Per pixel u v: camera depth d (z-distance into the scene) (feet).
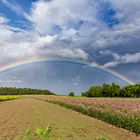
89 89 425.28
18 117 91.50
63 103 171.42
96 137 49.67
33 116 94.94
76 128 62.75
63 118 87.71
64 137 49.90
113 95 384.88
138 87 360.28
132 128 62.64
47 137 48.85
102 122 77.87
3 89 626.23
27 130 55.11
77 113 110.63
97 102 128.77
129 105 101.60
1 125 68.90
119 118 71.26
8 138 48.34
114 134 54.75
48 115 99.09
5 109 136.36
